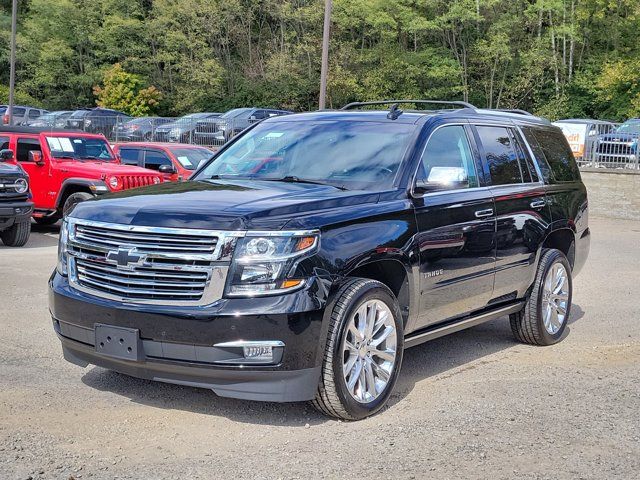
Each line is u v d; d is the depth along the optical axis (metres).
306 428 4.87
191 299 4.64
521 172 6.98
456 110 6.50
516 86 48.59
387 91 49.25
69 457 4.28
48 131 15.74
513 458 4.45
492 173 6.54
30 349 6.53
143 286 4.76
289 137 6.36
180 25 56.38
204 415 5.06
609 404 5.50
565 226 7.38
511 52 49.25
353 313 4.85
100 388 5.55
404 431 4.85
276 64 53.62
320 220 4.85
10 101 34.25
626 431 4.96
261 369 4.57
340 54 50.06
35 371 5.90
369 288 4.96
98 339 4.86
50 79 59.31
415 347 7.16
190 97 55.69
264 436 4.71
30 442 4.46
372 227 5.15
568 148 8.02
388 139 5.94
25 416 4.89
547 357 6.86
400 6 47.25
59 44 58.88
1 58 61.22
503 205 6.47
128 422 4.88
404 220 5.40
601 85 45.28
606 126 24.38
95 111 41.66
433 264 5.64
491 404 5.45
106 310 4.80
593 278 11.39
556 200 7.33
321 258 4.74
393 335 5.24
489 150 6.62
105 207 5.07
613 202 22.75
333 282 4.76
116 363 4.89
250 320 4.52
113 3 59.25
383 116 6.23
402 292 5.47
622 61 45.31
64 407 5.11
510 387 5.88
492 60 49.34
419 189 5.61
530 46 48.97
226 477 4.08
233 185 5.62
